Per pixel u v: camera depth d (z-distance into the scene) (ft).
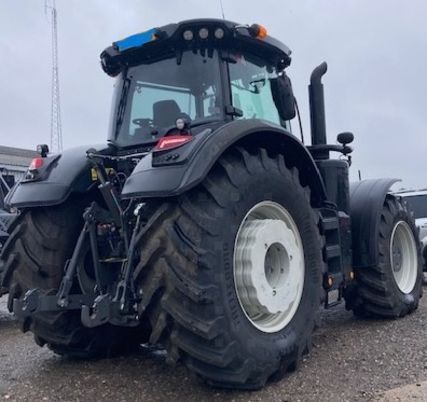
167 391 11.27
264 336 11.21
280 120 14.74
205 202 10.65
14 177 27.73
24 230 13.21
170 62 13.47
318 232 13.38
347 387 11.12
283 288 11.90
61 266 12.92
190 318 10.07
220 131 10.80
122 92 14.24
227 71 13.05
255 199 11.44
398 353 13.43
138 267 10.41
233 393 10.95
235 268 11.22
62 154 13.74
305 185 13.85
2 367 13.83
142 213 10.79
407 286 18.86
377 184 17.47
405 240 19.22
